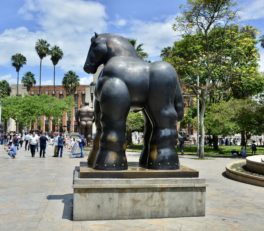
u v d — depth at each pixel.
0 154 22.53
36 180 10.54
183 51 25.17
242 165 14.22
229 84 25.66
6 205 6.98
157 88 5.95
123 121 5.89
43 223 5.57
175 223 5.47
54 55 67.94
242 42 23.16
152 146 6.09
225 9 21.78
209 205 7.25
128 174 5.68
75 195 5.54
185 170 5.93
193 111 32.34
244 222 5.85
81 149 20.67
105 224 5.36
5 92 74.31
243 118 25.70
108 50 6.37
